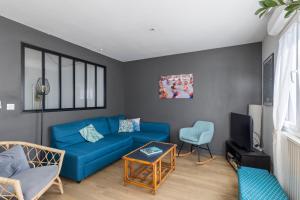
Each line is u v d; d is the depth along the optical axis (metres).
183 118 4.09
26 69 2.68
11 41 2.45
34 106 2.79
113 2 2.01
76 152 2.54
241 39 3.21
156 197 2.13
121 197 2.13
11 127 2.46
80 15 2.31
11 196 1.48
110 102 4.46
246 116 2.82
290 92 1.96
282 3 0.79
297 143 1.56
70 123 3.15
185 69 4.05
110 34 2.96
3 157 1.83
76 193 2.20
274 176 2.03
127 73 4.85
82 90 3.68
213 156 3.60
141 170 2.77
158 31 2.83
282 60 2.11
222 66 3.68
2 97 2.36
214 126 3.75
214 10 2.18
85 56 3.70
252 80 3.42
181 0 1.97
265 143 2.89
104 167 3.03
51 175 1.91
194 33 2.92
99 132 3.62
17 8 2.13
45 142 2.91
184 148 4.02
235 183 2.47
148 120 4.55
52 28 2.73
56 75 3.13
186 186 2.39
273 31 2.21
